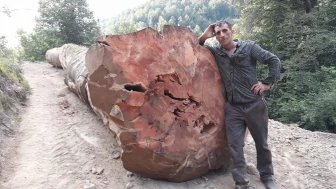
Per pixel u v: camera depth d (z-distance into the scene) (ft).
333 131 23.24
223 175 10.52
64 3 52.90
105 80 7.88
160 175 9.31
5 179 10.29
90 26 55.77
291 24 32.91
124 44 7.99
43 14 52.39
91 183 9.79
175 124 9.00
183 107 9.16
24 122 15.60
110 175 10.26
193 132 9.33
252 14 37.45
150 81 8.27
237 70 9.15
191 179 9.93
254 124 9.29
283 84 30.40
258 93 9.09
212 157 9.86
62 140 13.33
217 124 9.79
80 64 16.38
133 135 8.22
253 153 12.34
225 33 8.99
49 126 15.05
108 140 12.71
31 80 26.35
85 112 16.67
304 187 10.44
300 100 26.09
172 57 8.76
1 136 13.24
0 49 31.35
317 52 29.68
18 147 12.82
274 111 28.91
